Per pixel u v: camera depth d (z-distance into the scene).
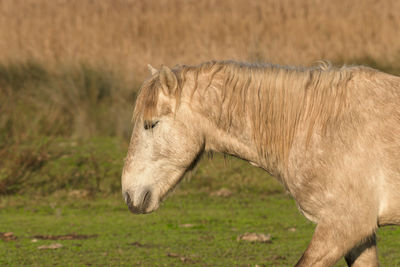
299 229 20.53
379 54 37.38
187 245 18.47
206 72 11.17
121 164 29.31
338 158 10.20
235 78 11.03
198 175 28.25
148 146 11.20
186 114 11.08
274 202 25.00
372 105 10.30
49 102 36.44
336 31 41.38
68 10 48.88
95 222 21.94
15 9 49.03
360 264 11.00
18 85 37.84
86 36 43.44
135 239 19.34
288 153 10.73
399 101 10.25
